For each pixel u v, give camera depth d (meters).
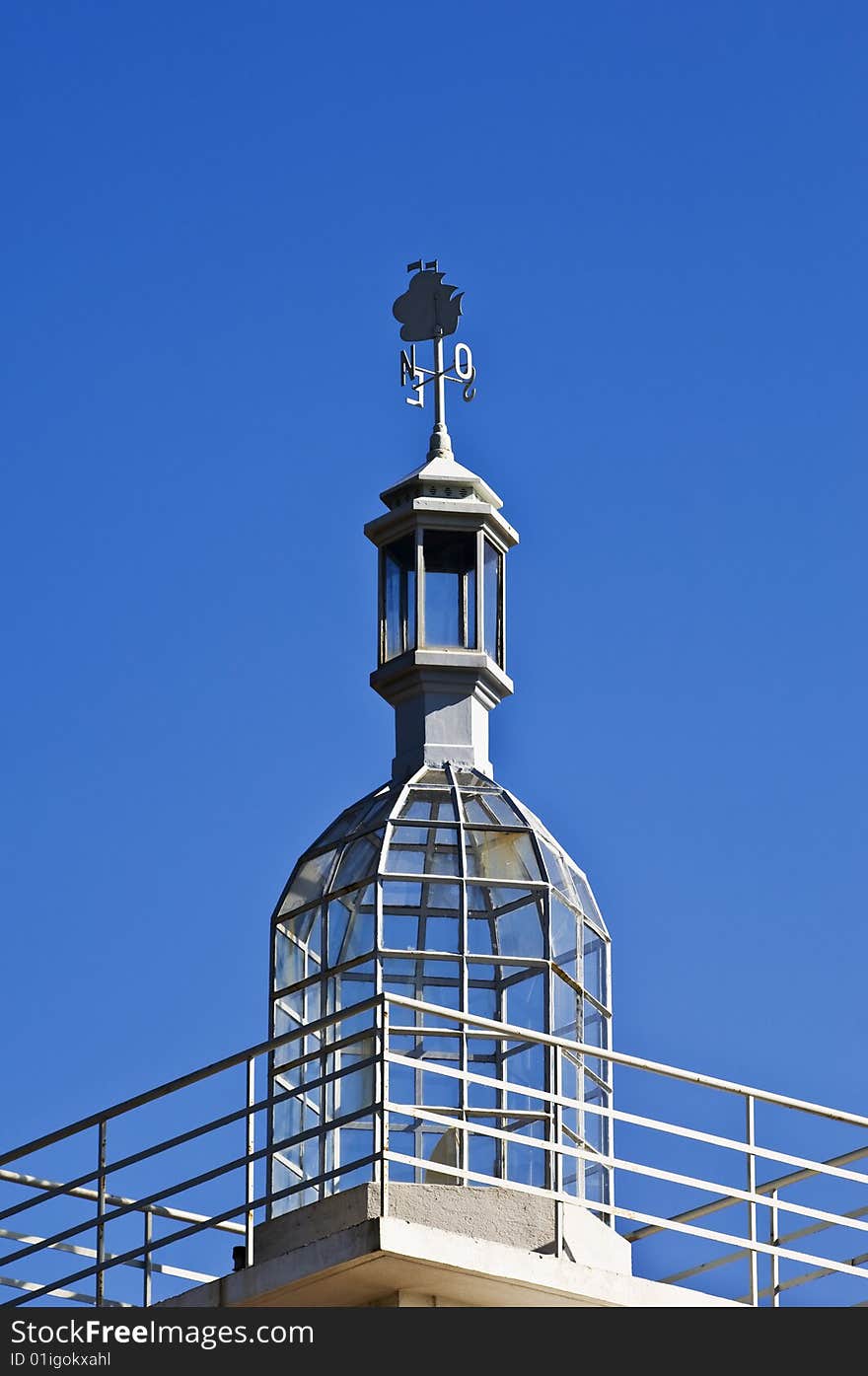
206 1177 31.38
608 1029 36.66
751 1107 32.62
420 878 35.69
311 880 36.47
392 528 38.75
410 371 39.91
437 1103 34.75
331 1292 30.28
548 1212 33.19
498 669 38.25
